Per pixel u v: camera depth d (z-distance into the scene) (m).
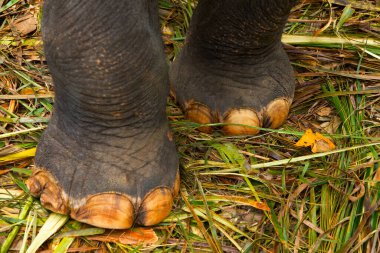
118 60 2.17
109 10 2.12
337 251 2.37
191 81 2.74
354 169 2.59
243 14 2.57
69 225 2.41
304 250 2.42
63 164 2.36
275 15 2.56
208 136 2.71
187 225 2.45
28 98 2.82
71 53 2.16
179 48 3.10
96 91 2.22
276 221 2.46
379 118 2.87
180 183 2.54
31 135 2.69
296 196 2.54
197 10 2.72
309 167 2.65
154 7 2.29
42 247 2.38
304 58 3.09
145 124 2.35
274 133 2.74
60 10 2.14
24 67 2.97
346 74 2.98
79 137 2.34
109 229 2.40
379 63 3.07
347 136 2.73
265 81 2.71
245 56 2.68
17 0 3.18
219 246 2.39
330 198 2.55
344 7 3.32
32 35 3.10
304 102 2.91
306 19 3.29
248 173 2.60
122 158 2.34
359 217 2.48
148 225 2.39
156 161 2.38
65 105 2.32
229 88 2.69
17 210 2.47
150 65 2.23
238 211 2.52
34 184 2.39
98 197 2.33
